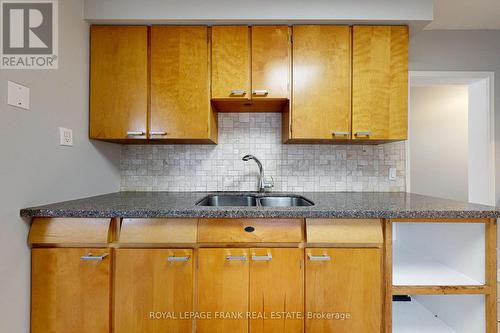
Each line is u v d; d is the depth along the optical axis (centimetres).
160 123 157
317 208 118
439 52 204
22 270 110
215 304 114
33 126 117
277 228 115
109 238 114
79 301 113
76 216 112
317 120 157
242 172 194
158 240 114
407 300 166
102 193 170
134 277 114
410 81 215
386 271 116
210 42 158
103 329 113
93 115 156
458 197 347
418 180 353
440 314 145
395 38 157
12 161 106
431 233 151
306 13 152
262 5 152
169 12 151
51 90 127
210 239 114
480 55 205
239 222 116
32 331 112
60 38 133
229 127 194
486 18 191
